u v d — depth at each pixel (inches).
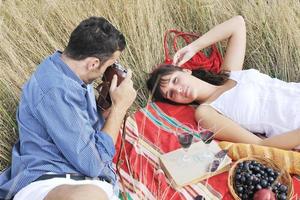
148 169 131.6
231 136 137.1
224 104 142.7
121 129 140.7
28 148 113.4
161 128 143.9
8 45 157.8
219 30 160.2
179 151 132.9
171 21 177.6
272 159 127.7
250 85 143.1
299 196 122.1
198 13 179.8
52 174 110.7
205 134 128.4
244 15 175.0
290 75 162.2
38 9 172.6
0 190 114.3
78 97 110.7
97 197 103.4
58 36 167.0
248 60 169.3
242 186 119.9
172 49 171.8
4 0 175.0
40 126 111.5
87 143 109.0
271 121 138.4
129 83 119.0
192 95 146.0
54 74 109.8
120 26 171.8
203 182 127.0
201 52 168.1
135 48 165.8
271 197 113.9
